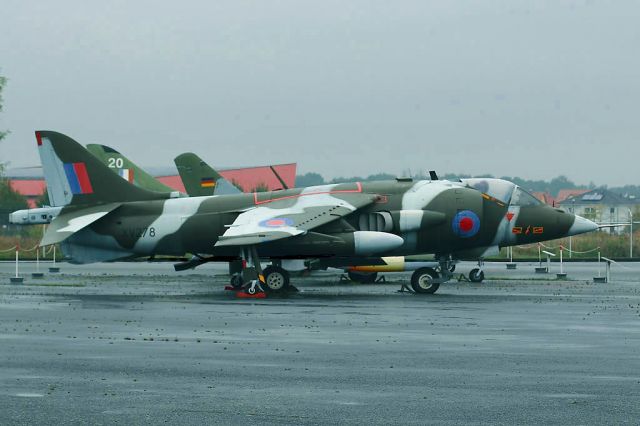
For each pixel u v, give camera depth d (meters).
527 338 20.88
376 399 13.98
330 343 20.00
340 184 37.72
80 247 37.62
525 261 63.31
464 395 14.29
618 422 12.52
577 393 14.44
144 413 13.01
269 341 20.30
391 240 34.75
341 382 15.33
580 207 128.88
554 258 64.88
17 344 19.75
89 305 29.17
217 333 21.75
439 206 36.62
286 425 12.36
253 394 14.34
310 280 43.94
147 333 21.73
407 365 17.02
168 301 31.05
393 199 36.81
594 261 62.84
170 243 37.12
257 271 33.81
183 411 13.14
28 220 38.88
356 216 36.69
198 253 37.56
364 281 41.59
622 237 69.81
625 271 50.69
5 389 14.68
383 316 25.86
